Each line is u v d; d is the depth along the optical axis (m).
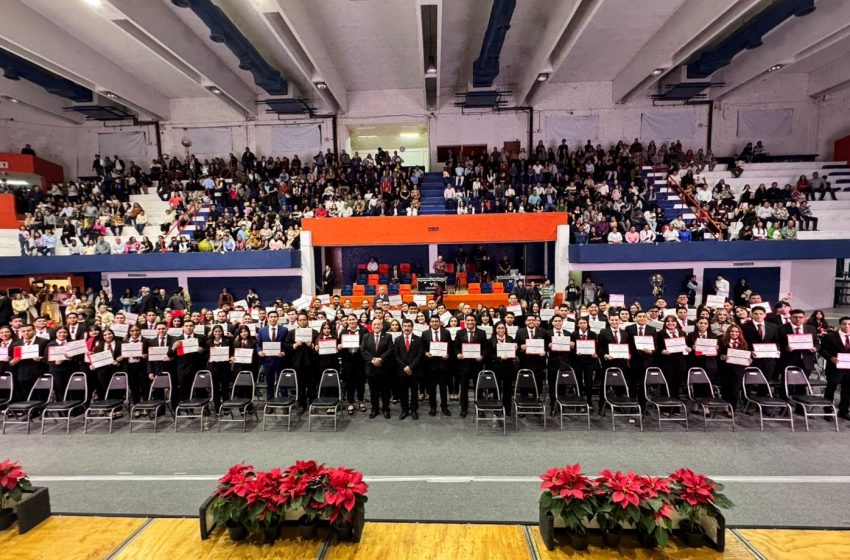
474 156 23.03
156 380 8.23
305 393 8.67
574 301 16.39
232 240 18.20
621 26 16.59
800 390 8.15
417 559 3.96
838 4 14.52
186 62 15.91
